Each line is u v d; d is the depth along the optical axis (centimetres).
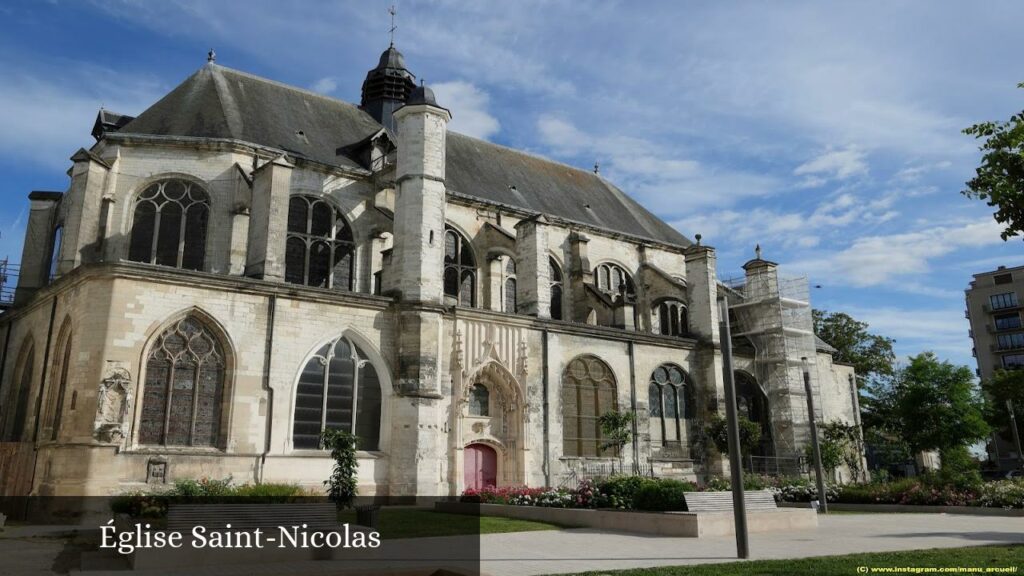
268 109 3925
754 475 3762
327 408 2878
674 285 4584
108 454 2377
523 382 3409
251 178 3328
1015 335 9831
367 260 3659
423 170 3247
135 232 3253
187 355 2630
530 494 2736
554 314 4369
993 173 1496
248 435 2659
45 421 2691
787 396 4500
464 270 4059
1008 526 2239
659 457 3881
